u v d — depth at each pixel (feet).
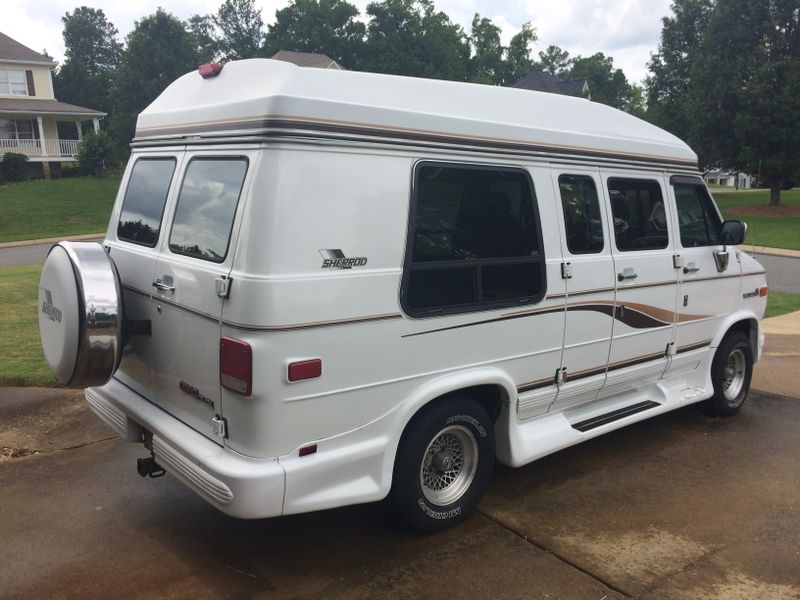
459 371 11.86
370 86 10.73
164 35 150.71
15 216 89.04
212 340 10.09
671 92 121.29
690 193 16.93
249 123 9.87
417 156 11.00
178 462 10.50
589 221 14.15
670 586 10.77
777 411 19.45
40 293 12.29
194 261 10.64
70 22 225.56
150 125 13.05
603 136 14.46
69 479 14.24
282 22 176.35
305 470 9.92
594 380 14.69
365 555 11.56
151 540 11.92
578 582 10.84
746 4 99.91
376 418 10.79
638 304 15.30
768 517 13.05
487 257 12.14
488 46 219.20
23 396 19.03
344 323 10.14
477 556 11.56
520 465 13.20
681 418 18.80
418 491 11.68
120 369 13.35
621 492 14.06
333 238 9.98
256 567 11.15
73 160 123.65
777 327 32.24
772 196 110.11
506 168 12.38
